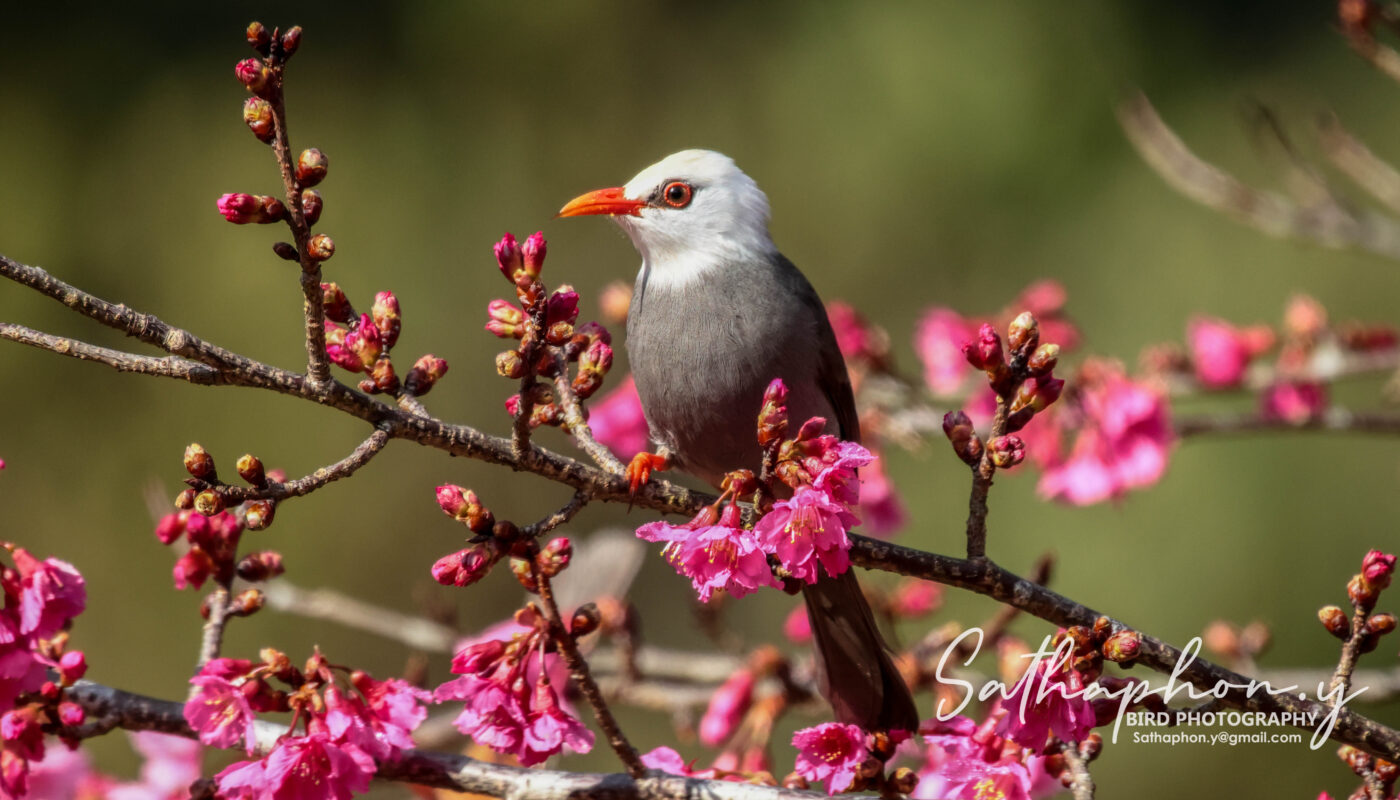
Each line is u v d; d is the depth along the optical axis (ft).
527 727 15.21
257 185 51.42
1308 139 48.98
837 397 24.02
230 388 49.19
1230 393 30.27
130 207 50.80
